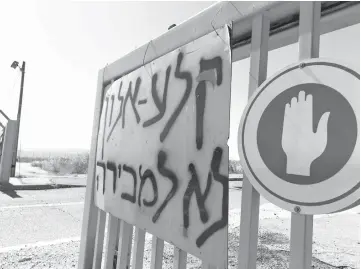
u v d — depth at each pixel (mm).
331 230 4715
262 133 1062
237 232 4297
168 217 1450
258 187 1055
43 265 2855
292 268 946
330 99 892
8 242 3693
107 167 2137
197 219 1265
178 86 1511
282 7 1143
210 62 1316
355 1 1034
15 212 5590
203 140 1291
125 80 2086
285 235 4176
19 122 12727
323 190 877
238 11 1278
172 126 1512
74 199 7609
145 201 1645
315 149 908
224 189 1147
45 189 9398
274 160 1012
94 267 2146
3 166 10203
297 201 931
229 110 1174
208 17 1430
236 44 1551
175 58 1572
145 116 1762
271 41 1433
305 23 1025
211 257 1166
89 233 2279
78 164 20344
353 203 812
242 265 1120
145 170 1687
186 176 1367
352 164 822
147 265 2850
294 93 983
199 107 1343
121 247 1920
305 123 941
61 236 4055
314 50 1002
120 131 2031
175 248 1462
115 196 1967
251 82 1196
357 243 3918
